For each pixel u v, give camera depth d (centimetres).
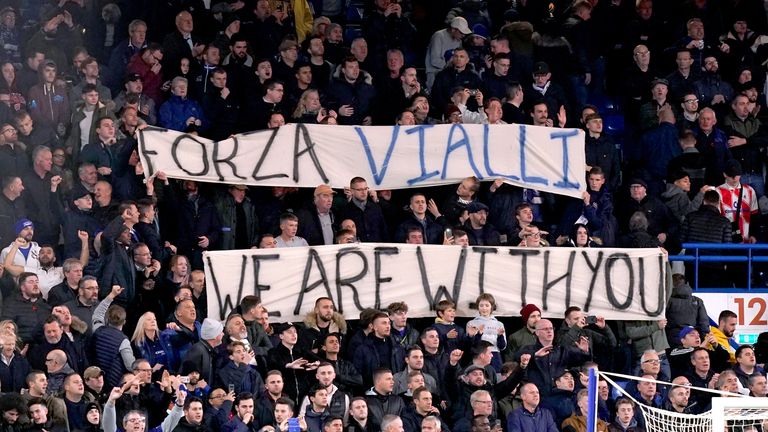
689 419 6075
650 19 8094
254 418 5738
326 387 5775
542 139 6875
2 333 5550
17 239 6091
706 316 6762
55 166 6469
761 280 7350
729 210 7300
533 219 6931
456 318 6738
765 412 5359
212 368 5791
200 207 6469
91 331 5881
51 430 5375
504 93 7331
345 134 6756
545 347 6209
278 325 6347
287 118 7069
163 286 6153
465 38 7638
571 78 7669
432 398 5984
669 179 7231
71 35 7312
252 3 7812
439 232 6600
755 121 7719
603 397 6091
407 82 7219
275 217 6600
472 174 6788
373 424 5816
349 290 6406
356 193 6538
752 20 8331
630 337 6650
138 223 6203
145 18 7519
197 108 6881
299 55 7462
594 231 6850
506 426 6003
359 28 8350
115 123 6631
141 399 5634
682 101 7612
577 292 6612
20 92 6962
